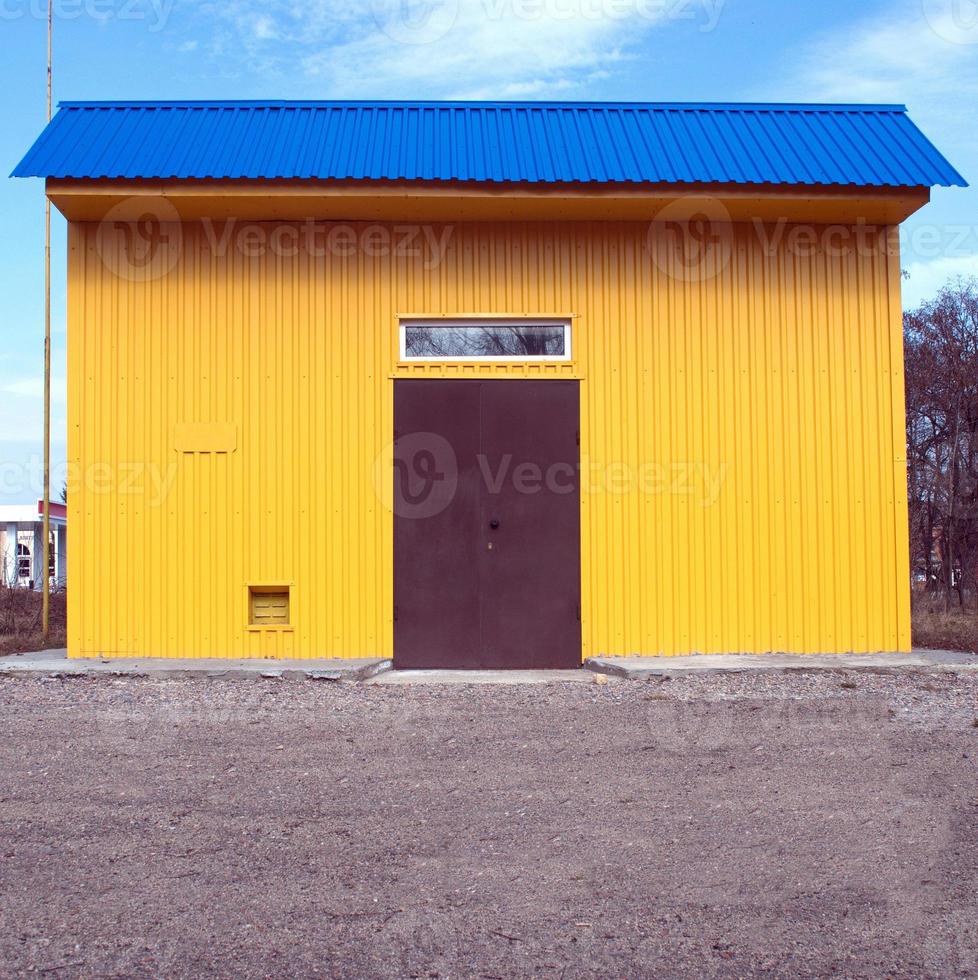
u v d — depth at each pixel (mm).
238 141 9477
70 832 4602
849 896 3912
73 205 9180
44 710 7312
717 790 5250
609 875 4125
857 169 9227
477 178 8977
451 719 7031
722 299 9797
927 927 3646
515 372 9703
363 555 9570
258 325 9641
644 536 9648
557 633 9570
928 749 6066
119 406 9547
